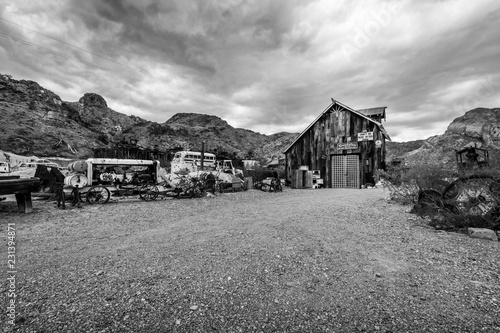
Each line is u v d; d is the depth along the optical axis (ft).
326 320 6.41
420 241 13.14
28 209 22.58
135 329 6.03
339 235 14.44
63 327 6.05
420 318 6.43
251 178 53.57
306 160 68.49
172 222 19.01
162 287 8.20
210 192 40.57
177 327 6.12
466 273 9.07
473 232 13.83
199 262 10.40
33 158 100.48
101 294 7.72
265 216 20.70
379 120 72.69
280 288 8.13
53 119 218.18
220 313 6.73
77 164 31.60
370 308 6.94
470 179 15.80
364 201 28.89
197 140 219.00
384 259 10.66
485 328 5.95
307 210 23.11
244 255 11.18
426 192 19.16
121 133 221.66
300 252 11.55
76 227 17.33
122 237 14.64
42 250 12.15
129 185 35.50
